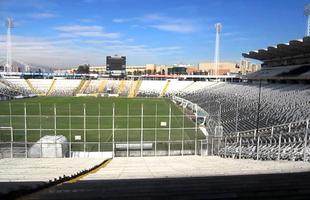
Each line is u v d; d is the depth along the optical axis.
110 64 127.06
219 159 23.80
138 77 129.75
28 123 44.38
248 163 17.73
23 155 28.39
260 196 6.71
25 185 9.02
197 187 8.14
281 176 9.55
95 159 25.67
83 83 116.19
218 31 106.31
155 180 10.26
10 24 114.38
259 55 70.44
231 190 7.36
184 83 111.50
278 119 31.09
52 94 107.19
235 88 72.94
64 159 25.80
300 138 19.44
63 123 45.00
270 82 71.00
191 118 48.69
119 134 37.81
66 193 7.65
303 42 46.03
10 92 95.38
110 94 106.50
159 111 59.81
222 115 43.66
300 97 40.66
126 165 20.73
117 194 7.45
